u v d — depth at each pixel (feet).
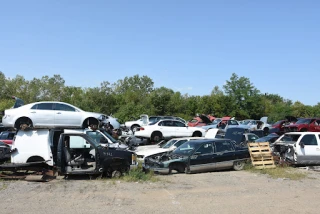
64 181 36.04
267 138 62.85
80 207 25.17
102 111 156.35
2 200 27.17
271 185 34.71
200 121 99.55
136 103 178.29
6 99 166.81
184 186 33.73
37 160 38.52
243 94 203.00
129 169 39.01
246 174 42.34
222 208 25.32
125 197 28.58
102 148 38.06
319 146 48.96
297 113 194.80
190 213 23.90
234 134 62.34
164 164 42.70
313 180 37.88
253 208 25.44
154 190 31.60
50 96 172.04
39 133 39.11
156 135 74.84
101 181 36.01
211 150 45.50
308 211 24.75
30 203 26.23
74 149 39.40
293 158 48.16
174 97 186.91
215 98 186.39
